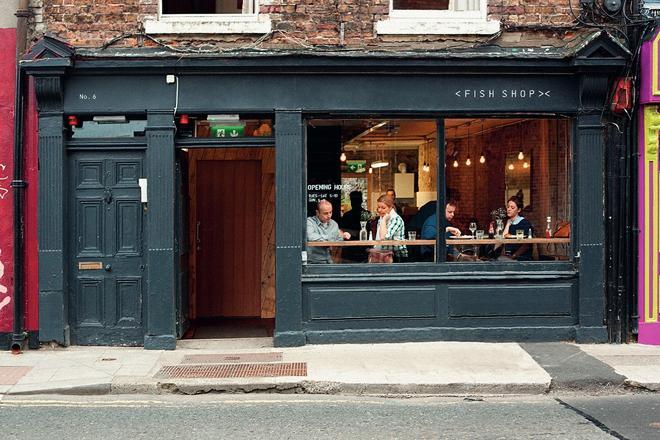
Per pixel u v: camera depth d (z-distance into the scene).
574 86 9.73
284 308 9.60
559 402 7.69
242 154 11.99
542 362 8.77
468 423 6.83
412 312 9.73
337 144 9.84
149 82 9.54
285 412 7.23
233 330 10.98
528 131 9.98
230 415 7.12
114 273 9.76
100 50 9.39
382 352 9.25
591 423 6.85
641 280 9.74
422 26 9.61
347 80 9.62
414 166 9.91
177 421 6.90
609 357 9.05
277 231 9.62
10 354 9.34
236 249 12.16
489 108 9.70
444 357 8.99
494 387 8.02
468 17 9.88
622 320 9.77
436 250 9.88
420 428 6.66
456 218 9.94
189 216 11.23
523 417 7.05
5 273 9.58
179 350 9.55
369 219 9.89
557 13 9.78
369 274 9.75
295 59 9.42
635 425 6.78
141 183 9.66
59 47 9.20
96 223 9.75
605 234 9.80
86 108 9.52
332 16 9.65
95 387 7.93
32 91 9.55
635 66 9.59
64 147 9.59
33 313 9.61
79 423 6.83
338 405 7.52
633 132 9.72
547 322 9.80
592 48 9.34
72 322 9.74
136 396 7.89
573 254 9.87
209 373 8.34
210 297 12.07
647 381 8.12
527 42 9.77
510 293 9.77
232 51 9.38
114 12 9.54
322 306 9.66
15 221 9.47
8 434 6.47
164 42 9.55
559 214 10.00
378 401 7.72
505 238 9.97
